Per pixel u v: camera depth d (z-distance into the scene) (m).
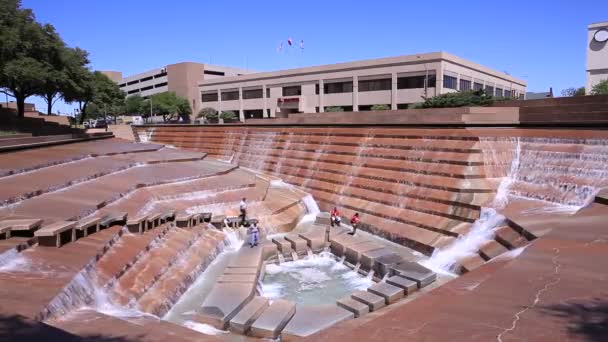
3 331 5.74
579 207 14.54
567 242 8.74
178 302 12.12
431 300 6.89
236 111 77.69
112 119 101.06
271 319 10.48
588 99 18.30
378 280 14.02
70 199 15.64
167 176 22.41
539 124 19.97
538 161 17.36
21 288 8.48
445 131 20.48
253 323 10.34
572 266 7.41
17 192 15.06
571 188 15.48
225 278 12.85
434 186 18.33
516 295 6.35
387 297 11.38
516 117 20.83
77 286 9.32
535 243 8.78
